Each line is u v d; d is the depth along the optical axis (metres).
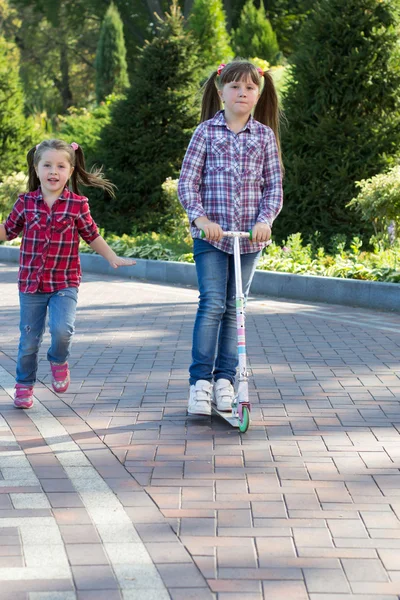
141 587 3.32
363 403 6.07
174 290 13.11
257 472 4.63
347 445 5.11
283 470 4.67
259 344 8.29
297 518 4.00
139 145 20.66
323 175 16.88
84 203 5.68
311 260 13.76
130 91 21.12
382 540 3.76
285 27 45.34
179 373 7.05
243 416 5.26
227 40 34.28
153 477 4.55
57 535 3.80
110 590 3.30
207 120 5.71
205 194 5.64
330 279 11.41
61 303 5.68
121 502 4.20
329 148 16.77
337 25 16.83
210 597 3.25
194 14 32.38
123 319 10.02
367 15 16.78
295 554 3.62
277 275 12.12
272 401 6.14
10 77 26.28
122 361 7.56
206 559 3.57
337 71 16.92
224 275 5.63
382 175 14.49
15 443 5.16
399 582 3.37
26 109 48.31
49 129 36.19
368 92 16.86
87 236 5.73
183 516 4.02
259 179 5.66
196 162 5.61
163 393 6.38
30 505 4.15
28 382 5.94
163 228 20.48
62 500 4.22
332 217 16.97
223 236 5.48
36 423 5.60
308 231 16.91
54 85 58.50
